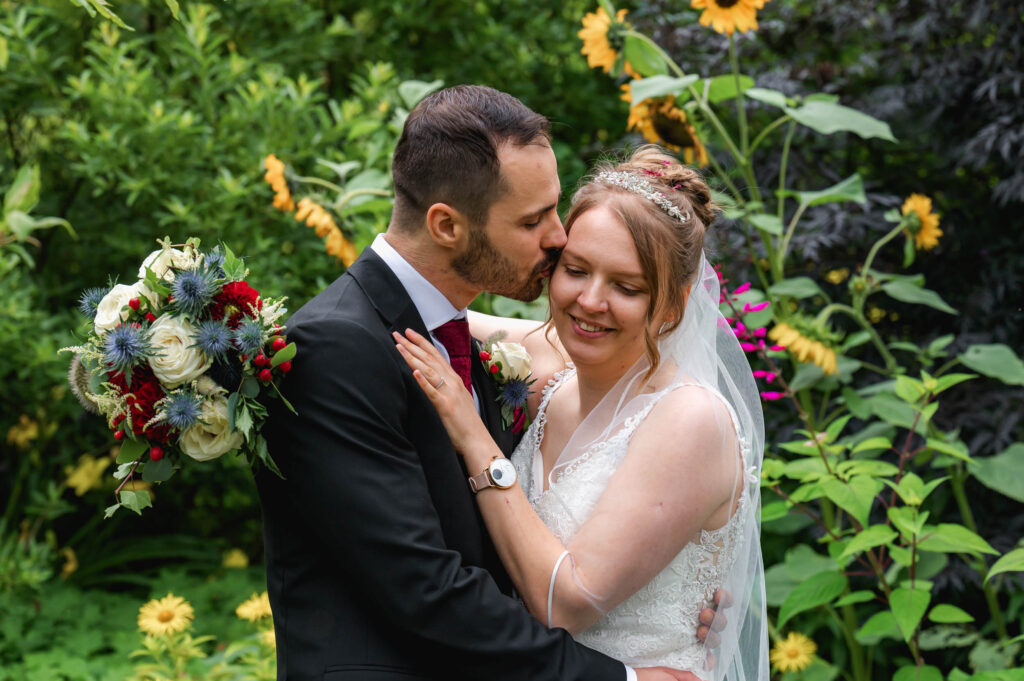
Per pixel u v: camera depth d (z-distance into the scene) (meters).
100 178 4.21
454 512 1.77
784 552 3.80
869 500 2.47
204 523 5.37
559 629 1.73
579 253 1.86
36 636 3.99
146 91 4.36
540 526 1.81
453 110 1.74
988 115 3.87
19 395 4.41
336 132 4.28
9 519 4.84
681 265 1.88
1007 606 3.56
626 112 5.83
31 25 4.35
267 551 1.79
